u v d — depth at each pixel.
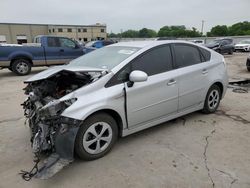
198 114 4.83
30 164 3.13
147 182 2.76
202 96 4.50
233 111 5.05
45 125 2.92
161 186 2.69
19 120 4.68
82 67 3.58
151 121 3.76
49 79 3.55
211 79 4.57
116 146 3.55
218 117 4.69
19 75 10.52
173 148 3.49
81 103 2.93
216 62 4.73
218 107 5.30
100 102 3.05
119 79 3.30
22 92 7.13
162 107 3.81
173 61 3.99
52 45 11.03
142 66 3.58
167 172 2.93
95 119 3.10
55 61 11.20
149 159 3.21
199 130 4.09
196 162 3.13
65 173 2.94
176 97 3.98
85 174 2.91
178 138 3.80
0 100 6.21
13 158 3.28
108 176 2.87
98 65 3.64
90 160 3.19
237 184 2.71
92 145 3.18
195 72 4.23
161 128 4.16
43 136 2.90
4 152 3.43
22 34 56.75
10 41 55.53
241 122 4.45
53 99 3.17
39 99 3.35
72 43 11.68
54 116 2.79
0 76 10.44
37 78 3.42
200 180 2.78
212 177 2.83
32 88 3.65
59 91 3.42
